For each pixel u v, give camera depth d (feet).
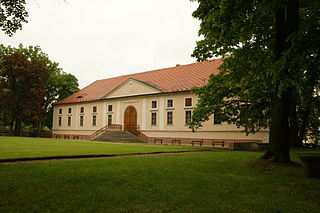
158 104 110.42
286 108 35.45
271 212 14.76
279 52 34.73
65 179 21.42
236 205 15.78
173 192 18.34
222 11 31.65
